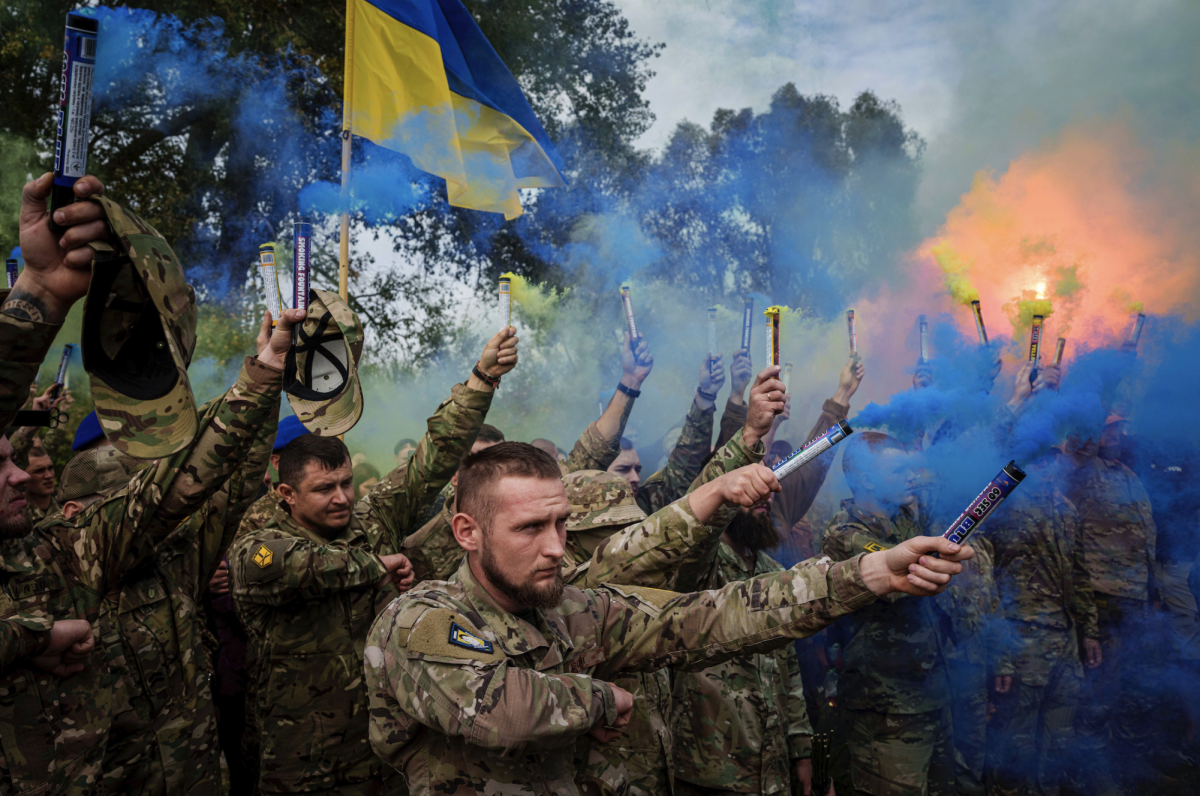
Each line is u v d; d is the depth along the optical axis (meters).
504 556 1.74
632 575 2.21
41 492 3.85
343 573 2.97
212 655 3.63
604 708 1.68
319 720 2.99
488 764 1.67
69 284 1.46
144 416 1.46
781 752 3.40
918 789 3.86
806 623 1.82
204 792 2.82
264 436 2.98
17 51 10.79
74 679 2.35
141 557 2.43
